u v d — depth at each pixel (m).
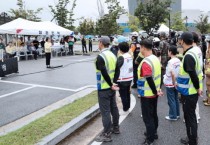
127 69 8.07
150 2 37.22
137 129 6.83
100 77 6.02
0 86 12.68
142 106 5.75
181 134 6.47
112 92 6.17
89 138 6.32
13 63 16.23
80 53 32.62
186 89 5.46
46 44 18.95
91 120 7.68
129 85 8.18
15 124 7.49
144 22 37.50
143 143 5.84
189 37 5.41
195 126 5.54
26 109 8.93
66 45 32.06
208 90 9.04
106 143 5.98
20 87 12.44
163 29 26.83
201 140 6.14
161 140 6.12
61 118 7.14
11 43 21.89
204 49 13.47
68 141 6.16
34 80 14.16
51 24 27.31
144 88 5.66
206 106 9.05
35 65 20.61
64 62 22.81
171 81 7.29
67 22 39.69
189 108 5.50
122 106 8.93
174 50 7.12
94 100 9.13
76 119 7.05
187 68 5.27
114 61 6.08
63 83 13.34
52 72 17.05
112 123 6.62
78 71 17.55
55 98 10.38
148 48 5.61
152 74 5.54
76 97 10.45
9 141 5.66
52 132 6.12
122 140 6.14
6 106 9.30
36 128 6.38
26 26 24.19
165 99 9.91
